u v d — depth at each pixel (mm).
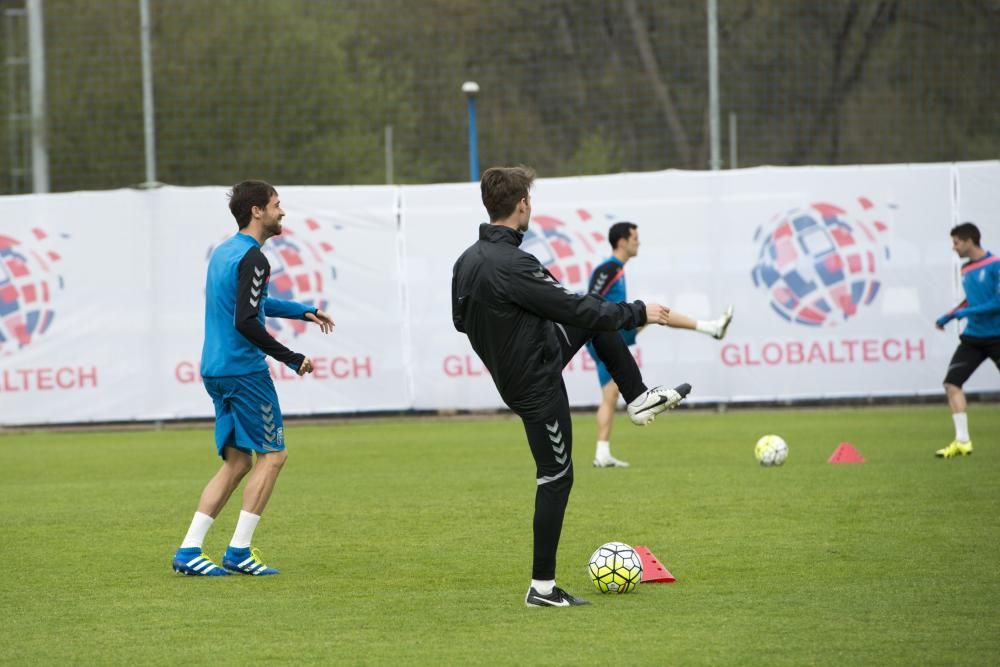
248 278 24453
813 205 58031
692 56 109875
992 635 18891
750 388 58250
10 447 52750
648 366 58312
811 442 47000
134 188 57969
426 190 58344
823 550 25875
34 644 19266
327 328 27078
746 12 108062
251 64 94375
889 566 24188
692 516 30531
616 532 28531
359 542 28250
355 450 48375
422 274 58438
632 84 111938
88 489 38500
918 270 58031
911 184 58000
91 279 57875
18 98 89062
